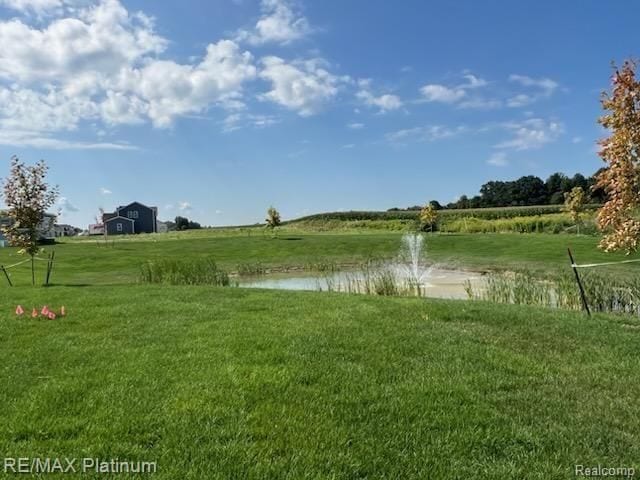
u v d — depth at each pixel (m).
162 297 11.24
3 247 40.84
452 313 9.27
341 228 64.00
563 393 5.21
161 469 3.51
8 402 4.68
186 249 35.53
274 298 11.10
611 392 5.27
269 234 50.88
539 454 3.91
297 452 3.78
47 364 5.89
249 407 4.59
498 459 3.82
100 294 11.85
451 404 4.78
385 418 4.43
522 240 33.06
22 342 6.94
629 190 6.17
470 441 4.05
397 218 74.44
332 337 7.16
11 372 5.58
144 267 18.83
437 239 36.50
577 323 8.52
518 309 9.87
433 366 5.94
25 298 11.33
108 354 6.28
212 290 12.66
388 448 3.91
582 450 3.99
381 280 15.38
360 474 3.56
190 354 6.21
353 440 4.02
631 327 8.31
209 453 3.74
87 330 7.71
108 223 85.31
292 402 4.71
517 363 6.18
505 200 94.19
